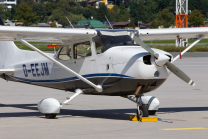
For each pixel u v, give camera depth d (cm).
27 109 2995
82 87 2636
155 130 2033
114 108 3031
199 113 2736
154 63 2233
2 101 3441
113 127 2134
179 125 2206
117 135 1891
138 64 2227
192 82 2328
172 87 4572
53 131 2006
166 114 2708
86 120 2425
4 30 2317
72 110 2934
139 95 2375
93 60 2517
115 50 2398
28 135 1894
